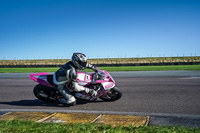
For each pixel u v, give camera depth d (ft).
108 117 13.56
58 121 12.76
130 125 11.12
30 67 114.83
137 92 24.50
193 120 13.29
